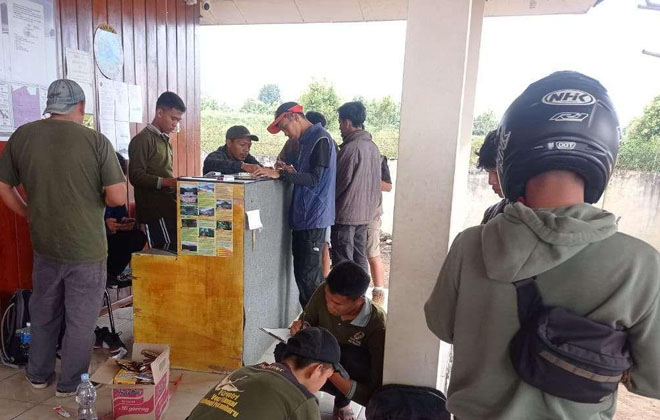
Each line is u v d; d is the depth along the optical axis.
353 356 2.07
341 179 3.38
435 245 1.79
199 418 1.21
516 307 0.68
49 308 2.32
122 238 3.05
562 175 0.71
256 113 12.24
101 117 3.44
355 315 2.02
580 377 0.63
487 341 0.71
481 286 0.73
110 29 3.48
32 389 2.40
